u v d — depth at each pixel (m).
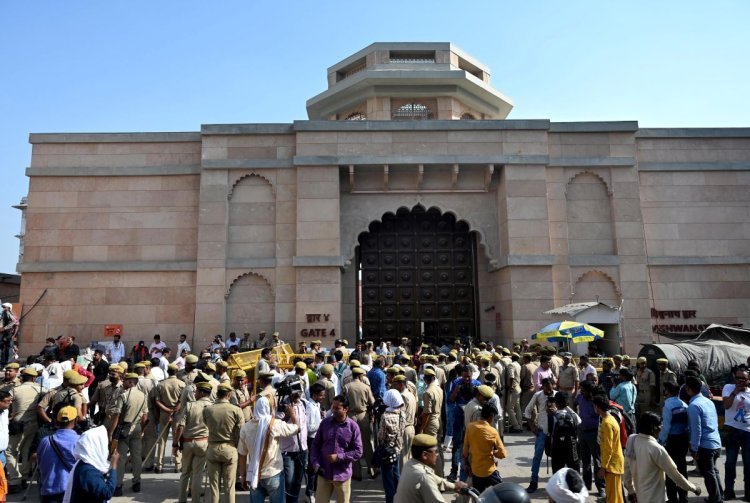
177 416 9.31
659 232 21.36
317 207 20.11
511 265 19.84
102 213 20.84
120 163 21.19
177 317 20.20
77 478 5.24
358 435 6.95
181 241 20.73
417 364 14.10
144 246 20.69
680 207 21.55
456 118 24.25
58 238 20.66
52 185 20.95
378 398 9.94
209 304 19.78
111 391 9.09
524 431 13.69
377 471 9.98
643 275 20.42
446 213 21.98
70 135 21.17
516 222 20.27
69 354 14.28
